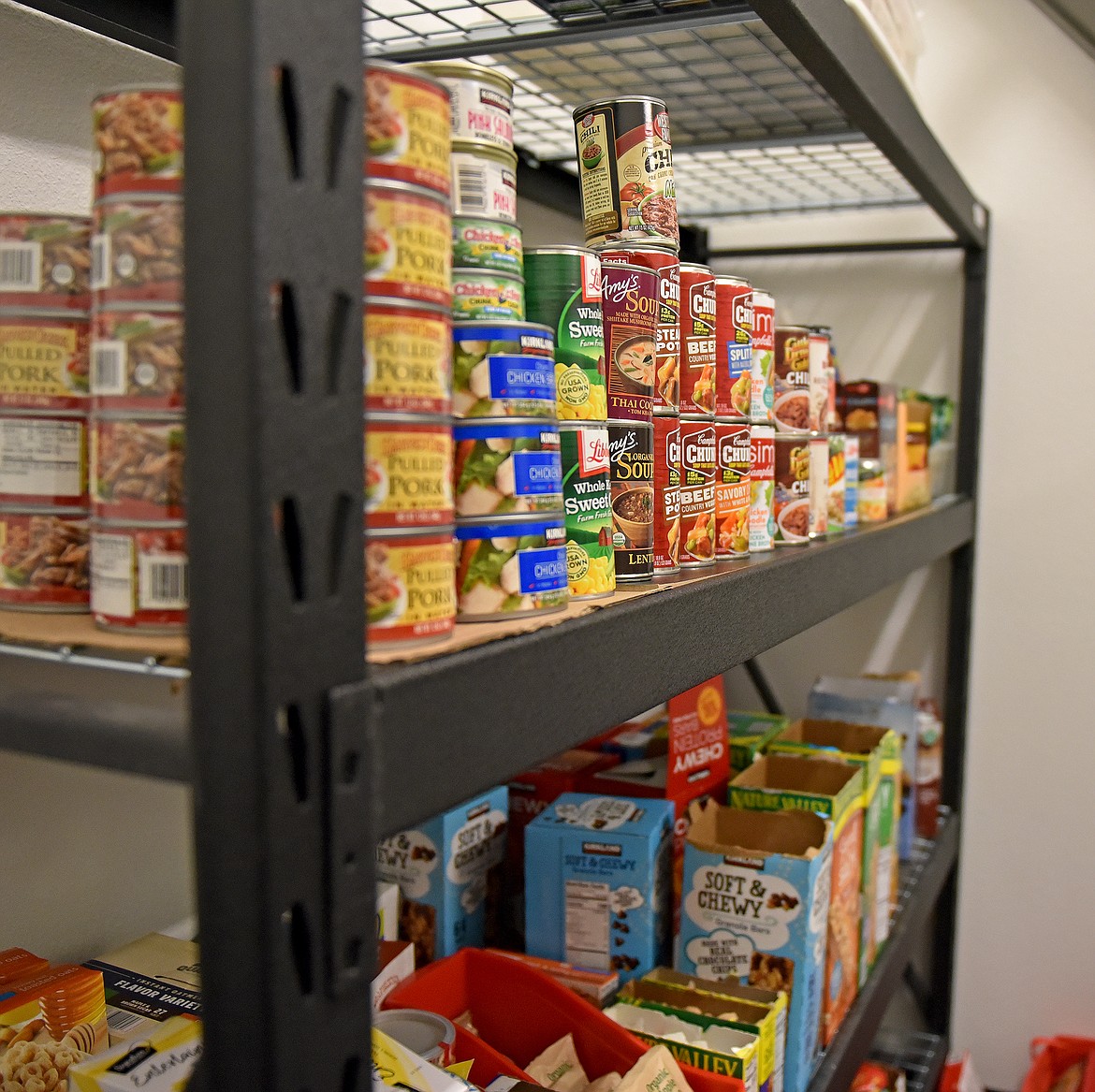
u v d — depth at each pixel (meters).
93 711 0.46
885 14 1.24
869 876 1.47
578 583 0.70
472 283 0.60
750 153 1.88
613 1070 0.98
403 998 0.97
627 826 1.17
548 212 1.84
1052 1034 2.27
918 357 2.30
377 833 0.42
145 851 1.06
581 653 0.58
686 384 0.96
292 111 0.38
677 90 1.54
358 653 0.41
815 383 1.33
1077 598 2.19
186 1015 0.75
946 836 2.10
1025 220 2.18
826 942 1.24
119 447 0.51
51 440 0.60
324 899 0.40
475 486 0.59
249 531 0.37
